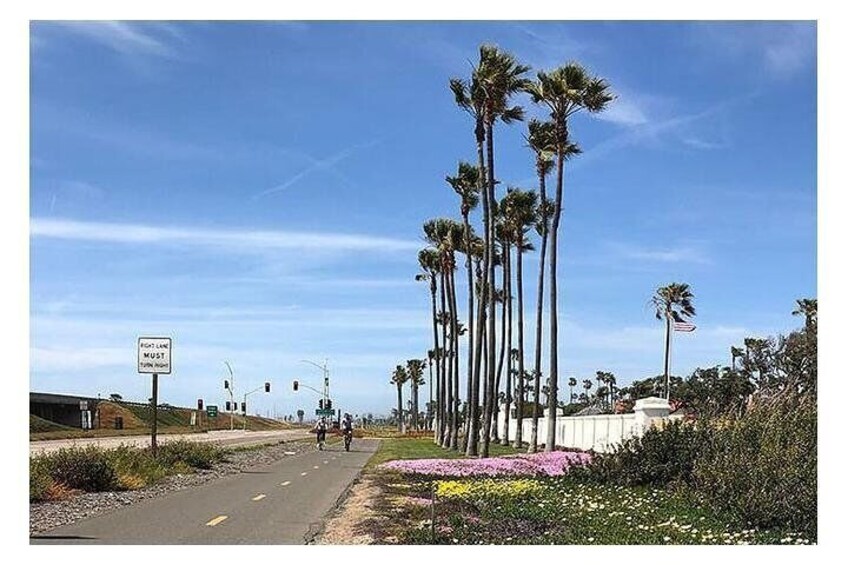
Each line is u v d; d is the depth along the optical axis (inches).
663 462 798.5
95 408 4136.3
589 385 4965.6
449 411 2225.6
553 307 1446.9
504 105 1425.9
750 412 770.8
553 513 633.0
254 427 6131.9
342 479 997.8
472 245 2154.3
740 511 580.1
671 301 2746.1
